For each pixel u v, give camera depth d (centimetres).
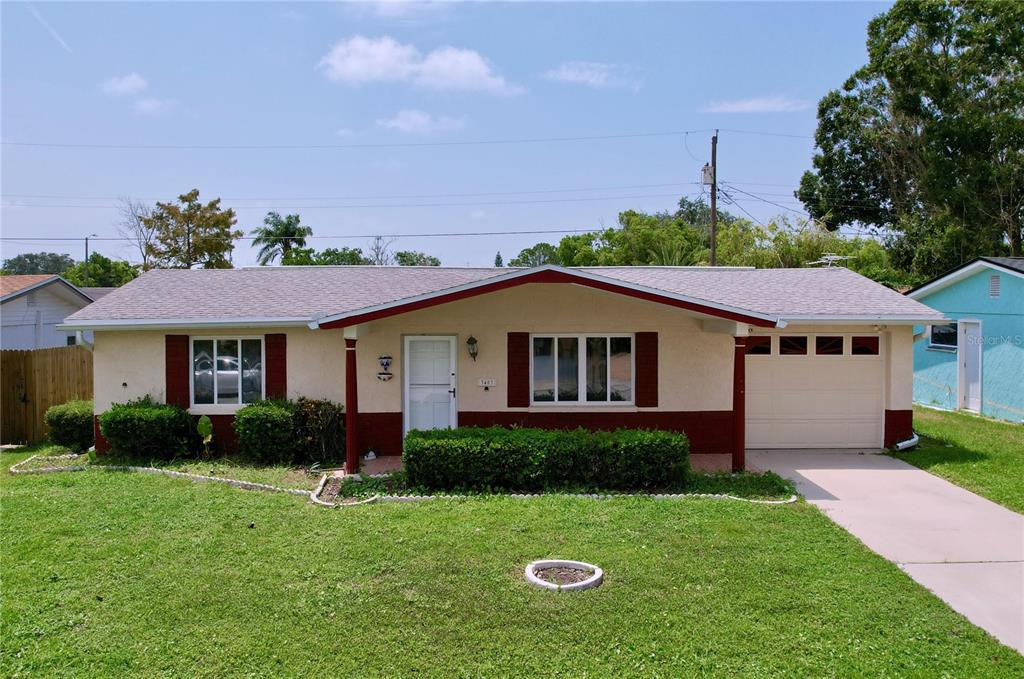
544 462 1013
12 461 1312
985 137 3186
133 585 666
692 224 5944
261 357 1317
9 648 547
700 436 1292
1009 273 1666
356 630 577
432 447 1012
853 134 3569
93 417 1338
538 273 1066
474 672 516
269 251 4956
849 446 1347
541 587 655
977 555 764
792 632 575
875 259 3259
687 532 812
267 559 731
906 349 1329
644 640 561
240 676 511
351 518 875
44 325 2319
